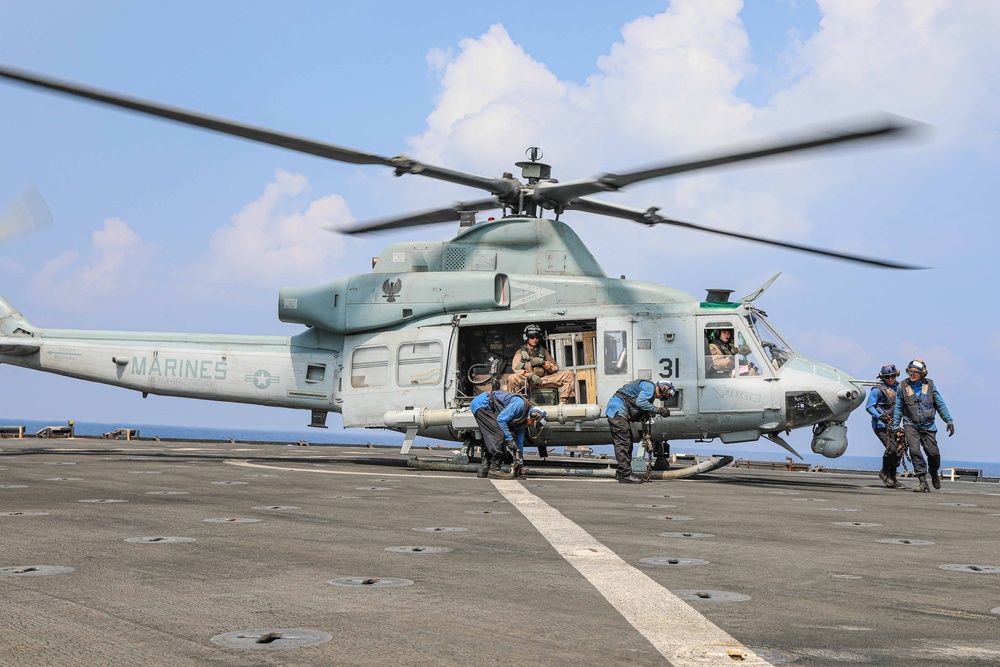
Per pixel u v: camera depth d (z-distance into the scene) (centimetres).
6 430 2391
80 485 950
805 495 1080
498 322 1466
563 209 1547
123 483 993
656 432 1423
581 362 1457
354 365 1554
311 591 392
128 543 533
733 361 1390
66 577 419
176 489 932
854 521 757
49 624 324
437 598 380
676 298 1447
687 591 407
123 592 385
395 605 364
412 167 1267
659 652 296
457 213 1567
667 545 563
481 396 1277
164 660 276
